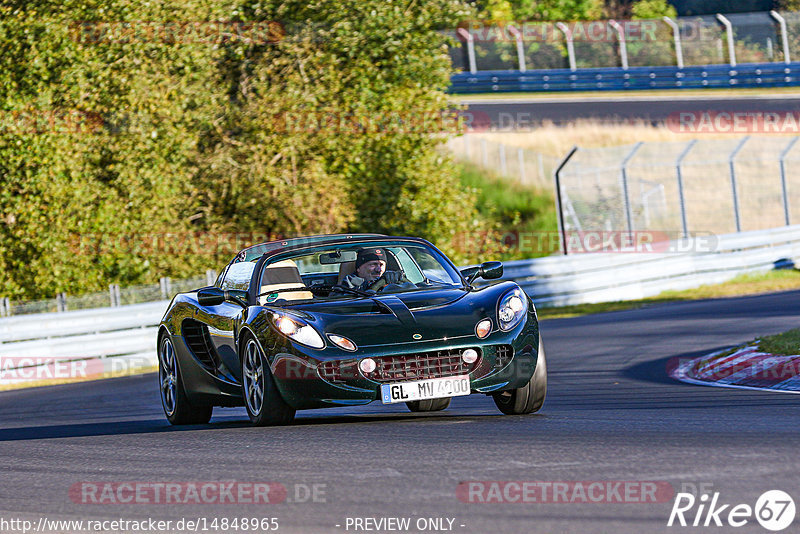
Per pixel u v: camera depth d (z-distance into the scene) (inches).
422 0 3464.6
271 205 3309.5
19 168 3006.9
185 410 1248.2
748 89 6481.3
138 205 3090.6
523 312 1047.6
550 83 6550.2
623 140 5757.9
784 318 2271.2
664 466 717.3
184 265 3137.3
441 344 988.6
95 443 1059.9
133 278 3125.0
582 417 1033.5
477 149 5753.0
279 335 1010.7
